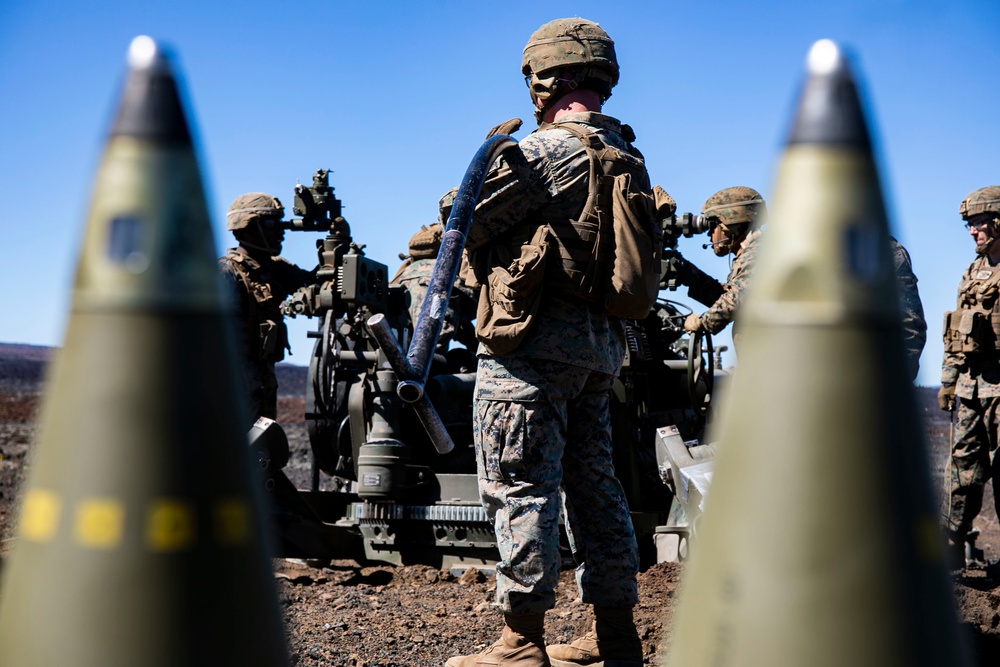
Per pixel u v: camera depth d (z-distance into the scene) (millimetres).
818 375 1024
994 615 4441
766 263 1061
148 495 1012
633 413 6910
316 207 7312
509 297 3355
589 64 3723
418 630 4594
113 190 1025
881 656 1011
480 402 3473
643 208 3521
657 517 6809
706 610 1085
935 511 1062
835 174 1028
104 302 1015
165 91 1048
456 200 3098
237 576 1051
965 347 6969
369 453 6582
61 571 1009
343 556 6664
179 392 1023
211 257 1061
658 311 7328
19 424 18062
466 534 6504
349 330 6613
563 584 5855
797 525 1025
